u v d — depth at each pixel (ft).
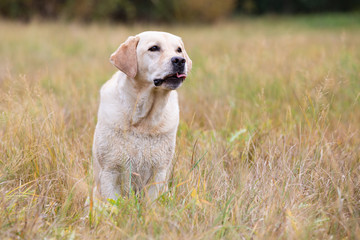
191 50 52.16
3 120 20.33
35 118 20.80
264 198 15.98
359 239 13.71
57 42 60.23
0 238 13.51
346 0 163.12
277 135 22.26
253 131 22.45
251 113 27.12
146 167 18.17
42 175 18.08
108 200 16.38
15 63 44.73
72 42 60.95
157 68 17.57
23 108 21.59
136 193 18.30
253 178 17.84
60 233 14.11
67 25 86.07
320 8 166.91
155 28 99.55
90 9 104.17
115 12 112.78
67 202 15.60
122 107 17.81
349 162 19.17
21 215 14.73
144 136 17.83
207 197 16.33
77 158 19.04
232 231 13.92
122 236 13.99
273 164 18.74
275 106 27.55
